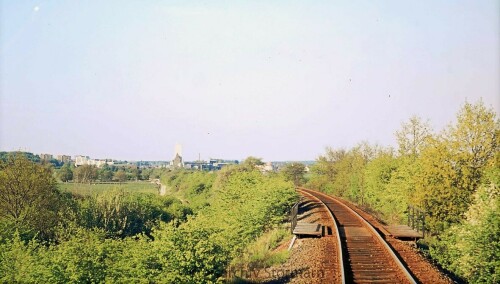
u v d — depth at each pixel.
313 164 91.81
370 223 30.42
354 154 68.12
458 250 19.42
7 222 31.98
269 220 33.34
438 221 27.64
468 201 26.83
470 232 18.48
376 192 43.53
